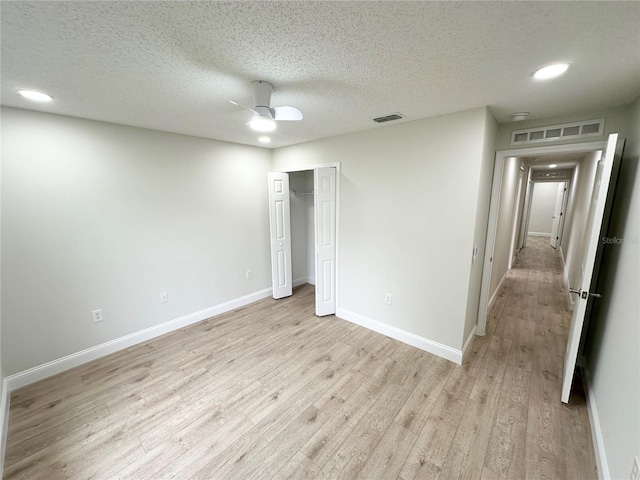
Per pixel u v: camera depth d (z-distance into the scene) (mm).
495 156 2838
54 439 1854
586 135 2355
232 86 1820
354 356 2783
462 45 1332
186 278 3410
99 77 1661
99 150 2623
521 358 2729
